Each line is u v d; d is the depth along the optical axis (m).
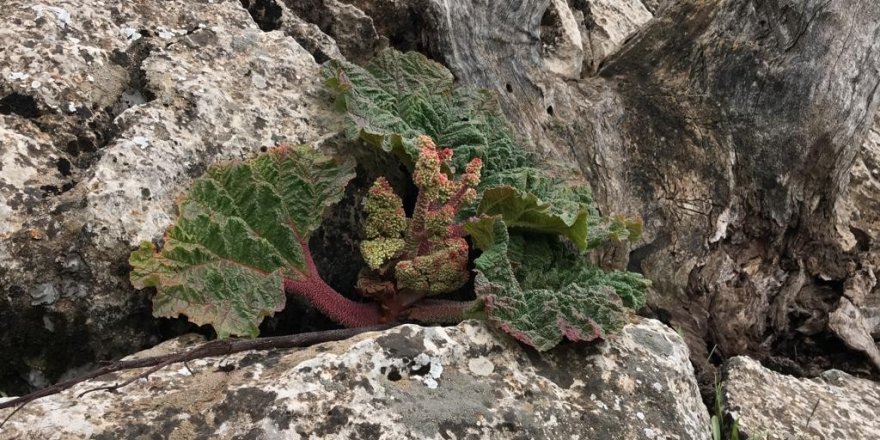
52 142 0.73
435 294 0.84
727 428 0.91
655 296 1.19
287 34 1.01
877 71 1.30
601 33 1.60
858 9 1.26
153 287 0.70
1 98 0.73
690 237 1.23
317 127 0.87
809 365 1.26
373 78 0.96
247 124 0.83
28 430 0.52
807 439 0.89
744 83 1.27
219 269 0.71
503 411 0.63
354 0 1.14
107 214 0.68
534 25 1.28
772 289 1.28
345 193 0.88
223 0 0.96
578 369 0.71
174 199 0.74
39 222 0.66
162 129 0.77
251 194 0.75
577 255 0.88
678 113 1.29
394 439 0.57
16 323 0.65
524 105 1.24
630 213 1.24
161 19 0.89
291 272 0.76
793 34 1.25
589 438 0.64
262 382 0.60
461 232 0.83
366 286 0.79
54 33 0.79
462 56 1.17
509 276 0.73
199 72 0.84
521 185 0.91
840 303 1.27
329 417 0.57
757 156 1.26
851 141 1.31
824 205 1.32
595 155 1.25
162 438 0.54
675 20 1.36
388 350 0.64
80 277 0.67
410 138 0.87
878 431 0.96
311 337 0.70
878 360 1.23
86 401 0.56
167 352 0.66
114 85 0.80
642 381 0.72
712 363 1.19
